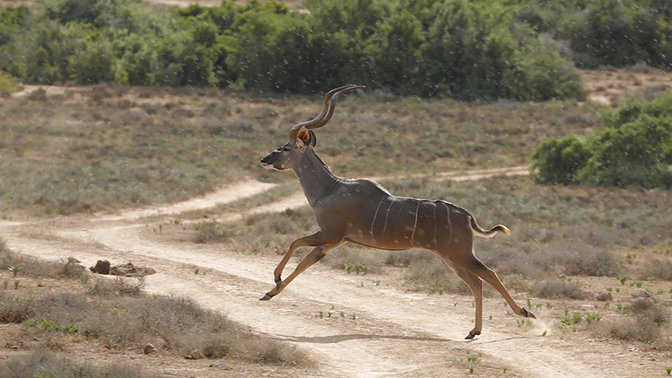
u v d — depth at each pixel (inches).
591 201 4057.6
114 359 1055.6
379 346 1230.3
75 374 919.7
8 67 7628.0
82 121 6003.9
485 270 1305.4
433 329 1389.0
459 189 4202.8
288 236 2623.0
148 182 4072.3
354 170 4977.9
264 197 3850.9
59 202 3294.8
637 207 3858.3
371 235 1334.9
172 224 2982.3
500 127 6565.0
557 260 2245.3
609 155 4694.9
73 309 1289.4
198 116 6496.1
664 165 4606.3
